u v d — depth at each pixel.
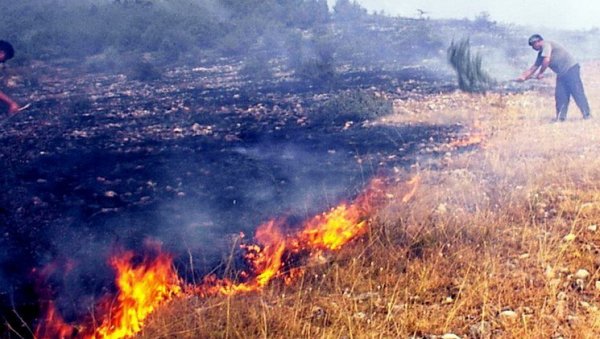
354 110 12.25
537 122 10.91
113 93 16.27
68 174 8.04
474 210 6.19
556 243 5.23
